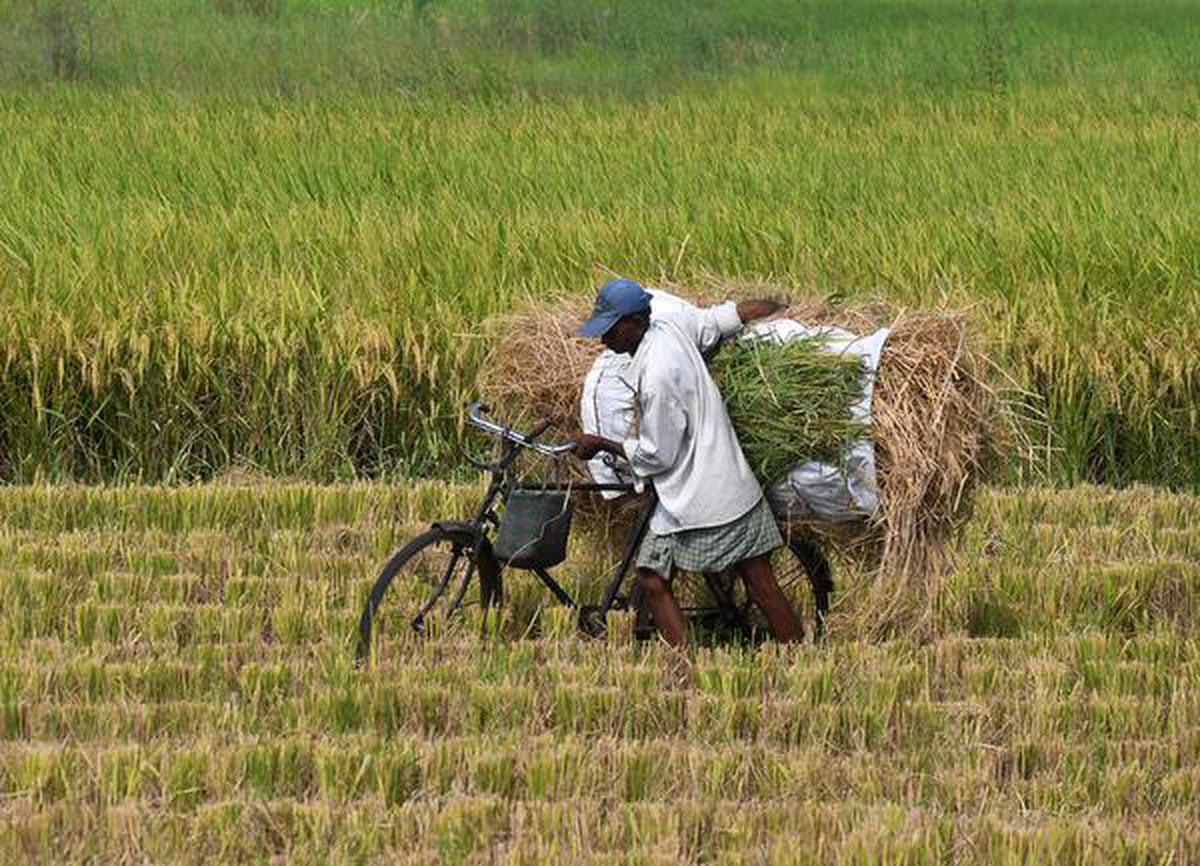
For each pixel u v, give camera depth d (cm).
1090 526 2673
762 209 4025
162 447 3108
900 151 5128
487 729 1886
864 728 1892
